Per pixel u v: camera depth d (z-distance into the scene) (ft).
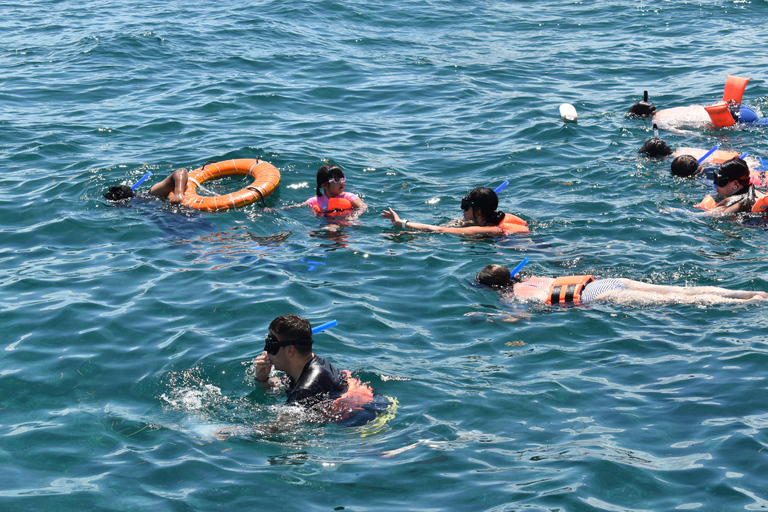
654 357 15.69
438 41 54.03
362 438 13.14
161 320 17.58
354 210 25.66
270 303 18.49
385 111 37.86
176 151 30.81
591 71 45.24
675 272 20.08
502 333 17.15
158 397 14.51
